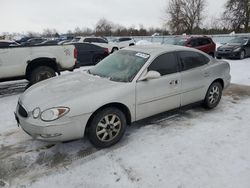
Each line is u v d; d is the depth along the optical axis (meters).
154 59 3.92
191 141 3.67
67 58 7.44
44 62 7.06
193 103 4.59
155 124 4.29
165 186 2.71
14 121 4.63
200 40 14.38
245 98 5.85
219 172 2.93
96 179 2.85
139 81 3.67
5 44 13.02
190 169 2.99
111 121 3.48
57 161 3.23
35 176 2.92
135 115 3.72
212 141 3.66
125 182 2.79
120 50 4.63
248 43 14.84
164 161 3.16
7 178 2.89
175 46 4.54
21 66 6.55
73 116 3.10
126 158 3.25
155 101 3.90
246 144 3.57
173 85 4.08
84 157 3.30
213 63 4.87
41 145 3.66
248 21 36.38
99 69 4.32
